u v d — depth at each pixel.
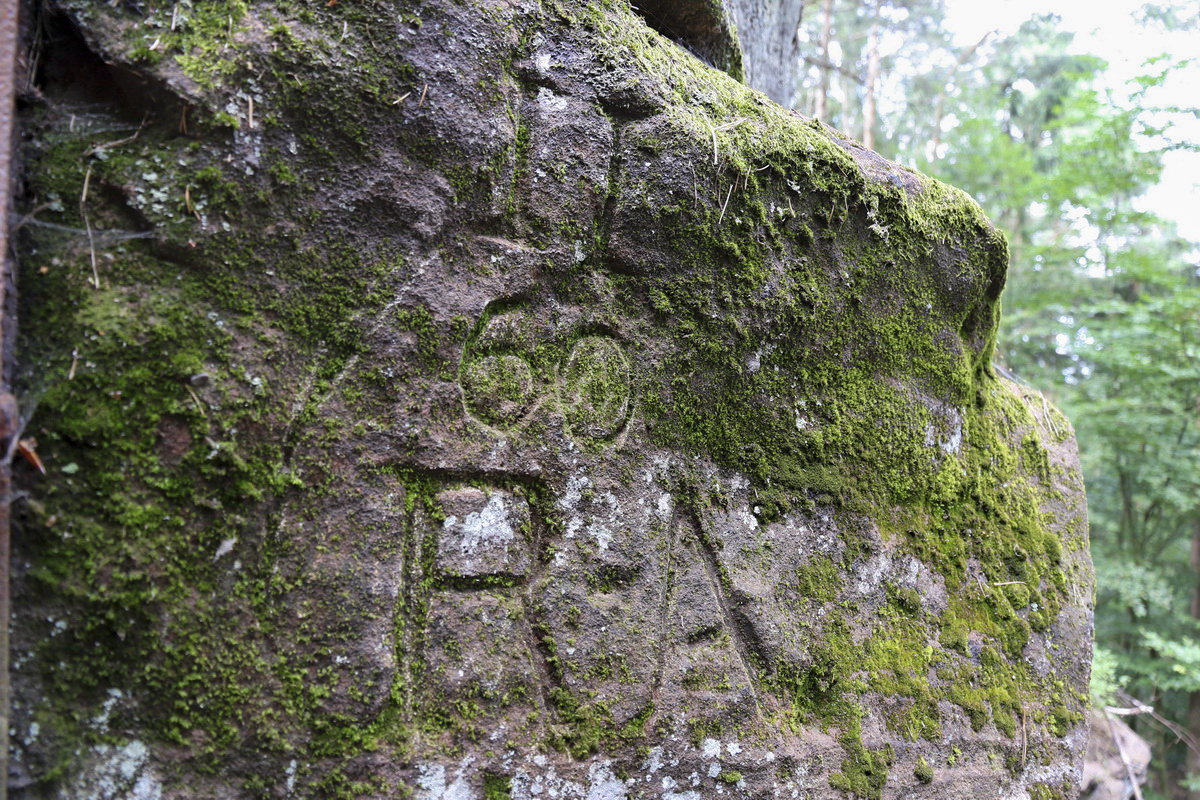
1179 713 6.58
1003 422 2.20
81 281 1.11
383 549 1.23
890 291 1.84
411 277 1.29
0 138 1.04
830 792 1.54
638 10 1.88
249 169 1.19
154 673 1.09
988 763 1.84
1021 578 2.08
